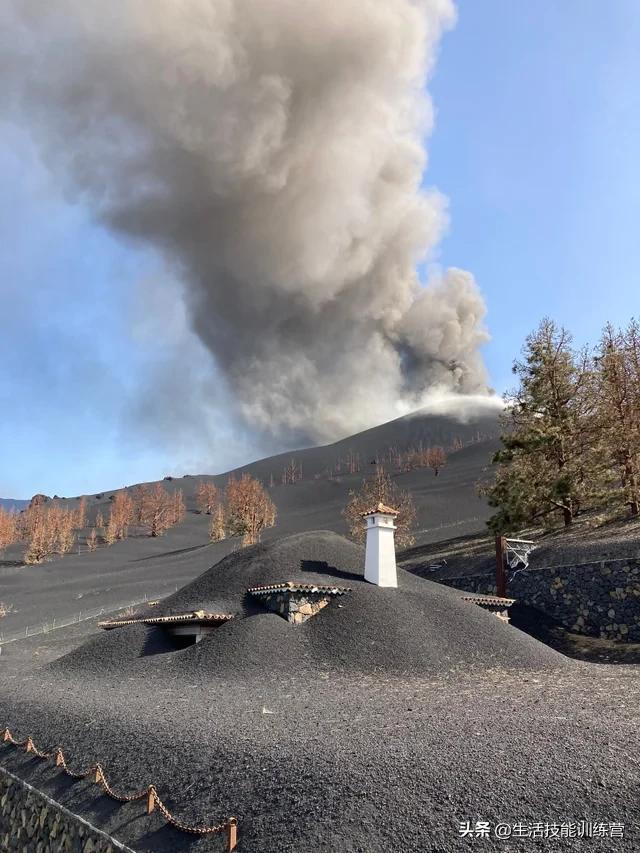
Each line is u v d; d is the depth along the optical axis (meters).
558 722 9.83
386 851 6.21
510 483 38.22
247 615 20.47
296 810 7.15
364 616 19.36
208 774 8.56
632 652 23.31
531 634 27.83
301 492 143.25
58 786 9.82
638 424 34.75
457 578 35.31
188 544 102.62
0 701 15.42
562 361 40.25
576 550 30.27
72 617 42.97
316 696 13.57
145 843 7.59
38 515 107.00
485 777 7.30
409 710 11.40
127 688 16.05
